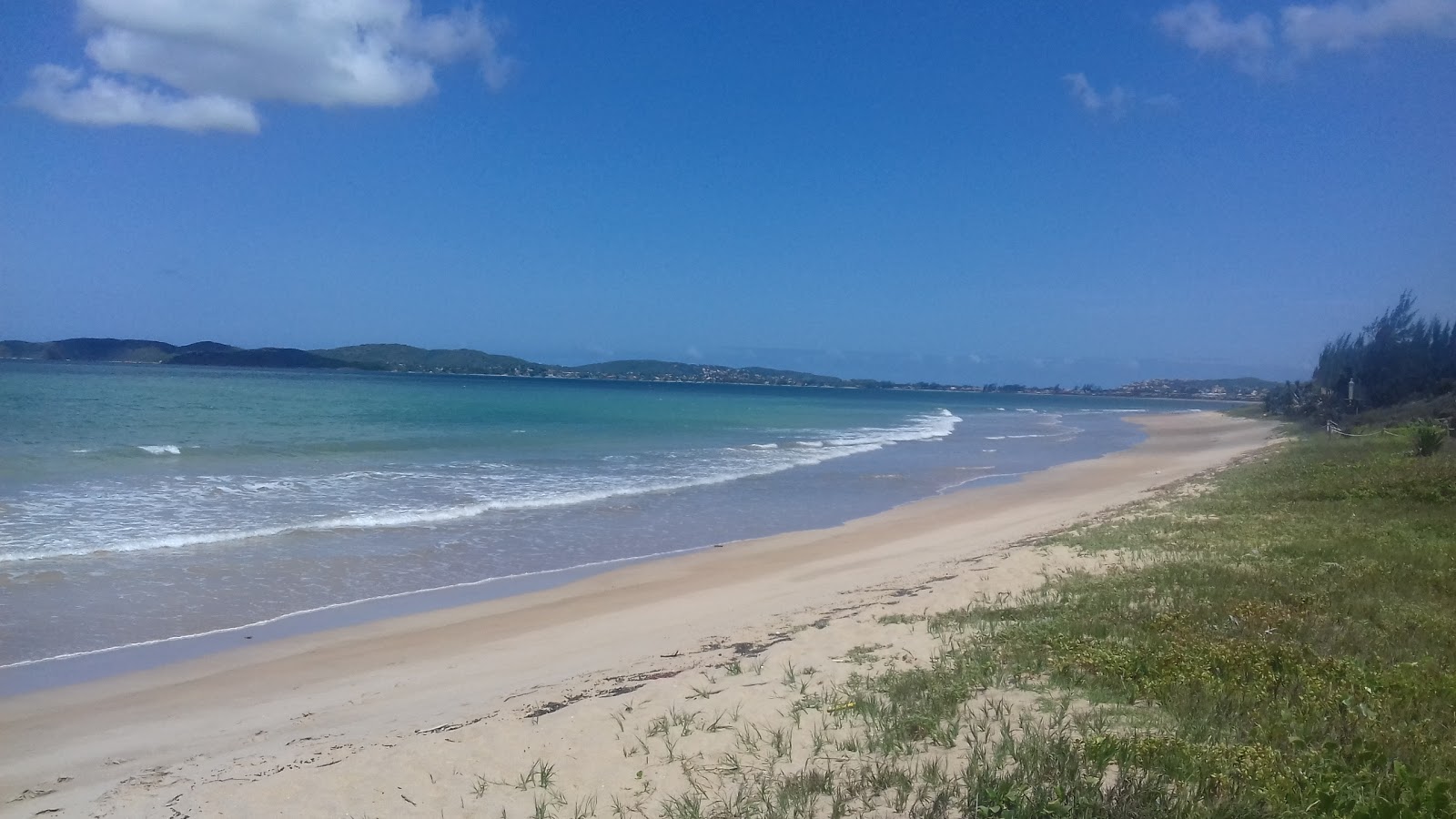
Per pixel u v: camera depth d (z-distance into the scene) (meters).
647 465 30.61
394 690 9.27
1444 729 5.57
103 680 9.59
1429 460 20.19
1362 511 14.91
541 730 6.93
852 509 22.84
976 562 13.70
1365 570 10.23
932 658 7.92
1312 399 56.31
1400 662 6.87
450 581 14.41
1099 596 9.80
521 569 15.39
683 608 12.60
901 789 5.04
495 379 183.00
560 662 10.03
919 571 13.85
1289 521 14.45
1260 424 61.62
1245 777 4.76
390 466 27.03
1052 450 43.19
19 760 7.51
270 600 12.85
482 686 9.20
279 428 36.47
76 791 6.78
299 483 22.73
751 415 70.50
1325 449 28.97
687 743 6.35
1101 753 5.09
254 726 8.30
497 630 11.68
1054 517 20.14
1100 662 7.05
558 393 101.00
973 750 5.50
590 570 15.45
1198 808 4.40
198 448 28.02
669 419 59.47
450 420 47.09
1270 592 9.35
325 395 63.03
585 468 29.06
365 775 6.31
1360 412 46.09
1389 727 5.55
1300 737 5.35
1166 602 9.23
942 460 36.41
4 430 30.06
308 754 7.13
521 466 28.66
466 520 19.42
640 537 18.44
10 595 12.30
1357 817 4.34
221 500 19.77
